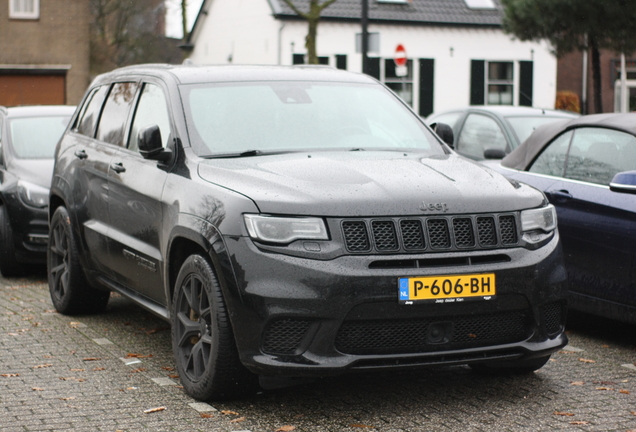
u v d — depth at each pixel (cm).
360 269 414
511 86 3178
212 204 451
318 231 418
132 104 612
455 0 3130
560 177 643
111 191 591
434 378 512
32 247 875
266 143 523
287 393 480
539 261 446
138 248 543
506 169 698
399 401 466
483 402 464
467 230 436
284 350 421
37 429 423
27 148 966
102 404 463
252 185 446
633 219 568
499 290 431
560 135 659
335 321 411
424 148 554
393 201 427
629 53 1953
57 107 1070
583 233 603
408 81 3048
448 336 429
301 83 584
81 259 657
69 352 579
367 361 420
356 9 2991
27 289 830
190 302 473
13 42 3058
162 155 516
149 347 593
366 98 590
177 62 4412
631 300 570
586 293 605
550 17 1973
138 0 4162
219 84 564
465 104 3122
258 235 423
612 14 1902
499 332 442
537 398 471
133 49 4238
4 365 546
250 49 3173
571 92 3266
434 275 419
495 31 3130
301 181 444
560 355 571
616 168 600
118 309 722
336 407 455
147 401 468
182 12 3738
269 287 415
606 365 545
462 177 468
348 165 475
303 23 2945
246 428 423
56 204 721
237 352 441
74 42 3125
